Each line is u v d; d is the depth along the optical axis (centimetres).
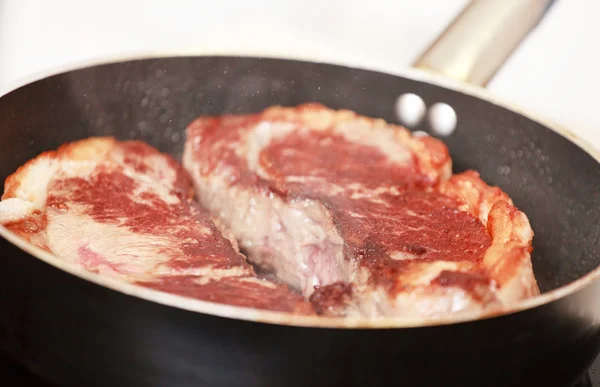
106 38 83
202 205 50
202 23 84
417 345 35
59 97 48
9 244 36
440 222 44
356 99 53
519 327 35
